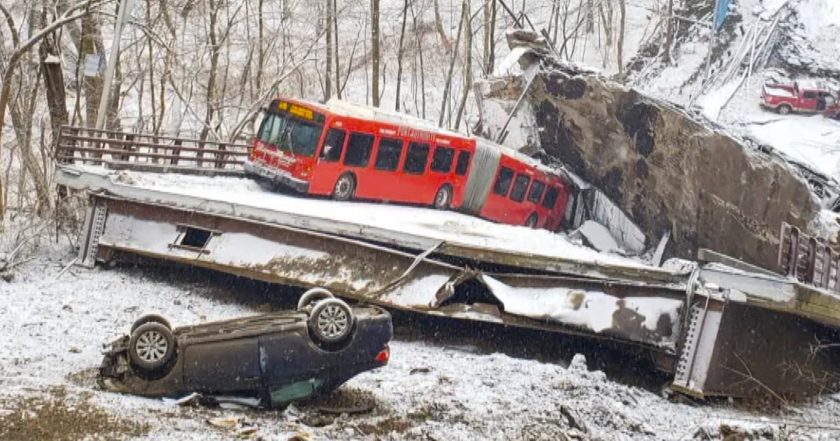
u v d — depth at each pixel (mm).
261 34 39969
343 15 49094
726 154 27203
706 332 15398
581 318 16062
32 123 33500
